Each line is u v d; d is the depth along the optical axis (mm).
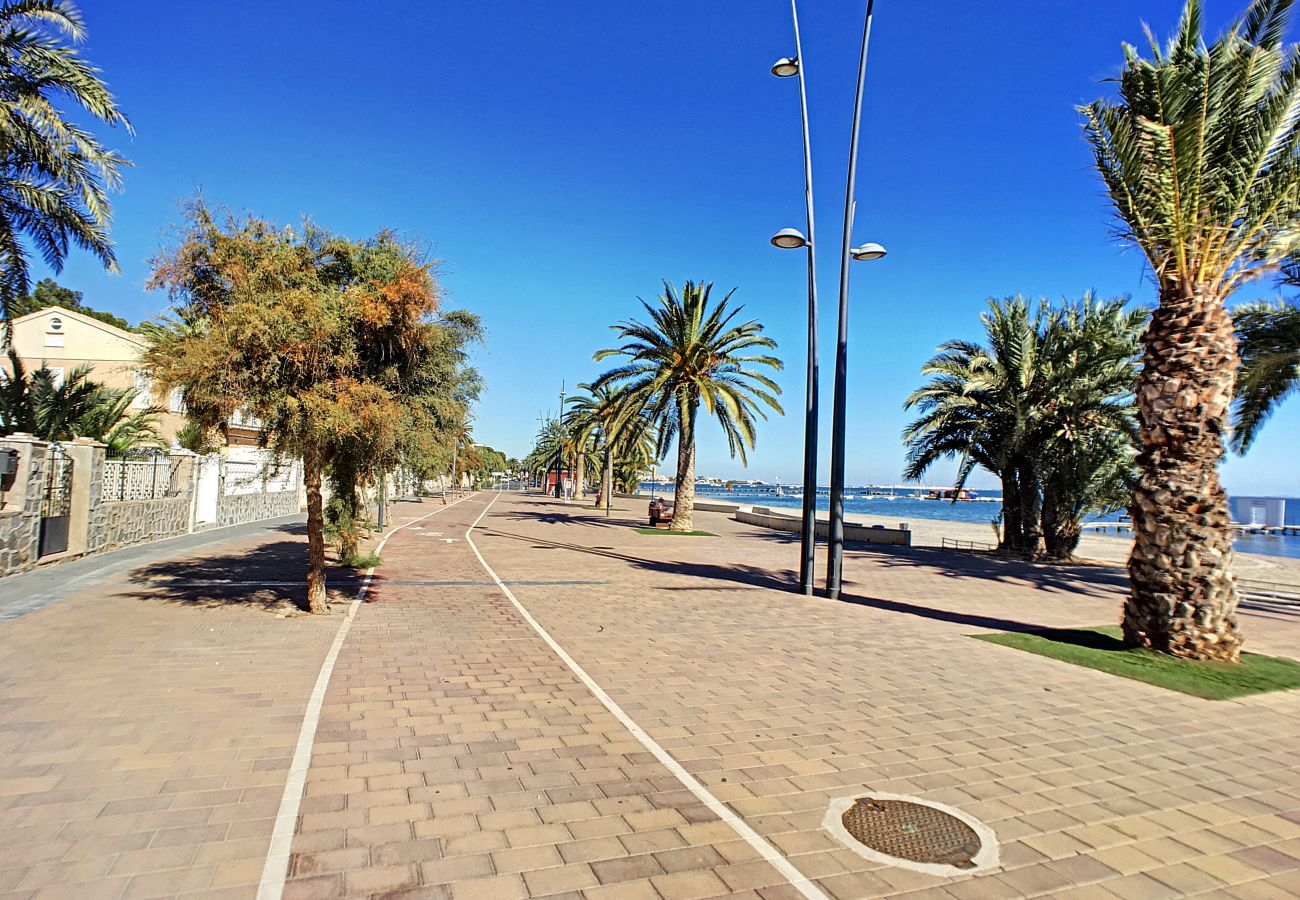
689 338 26516
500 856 3461
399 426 9359
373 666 7066
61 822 3633
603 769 4633
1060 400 20859
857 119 12719
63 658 6820
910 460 24906
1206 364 8195
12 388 17625
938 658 8164
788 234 13180
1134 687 7039
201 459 21625
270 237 8680
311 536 9656
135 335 31688
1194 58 8086
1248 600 14281
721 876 3342
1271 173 8297
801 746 5180
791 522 32094
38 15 12453
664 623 10000
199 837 3531
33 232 14125
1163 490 8297
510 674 6984
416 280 9195
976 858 3588
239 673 6555
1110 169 9039
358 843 3537
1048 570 18953
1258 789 4570
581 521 35500
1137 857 3641
